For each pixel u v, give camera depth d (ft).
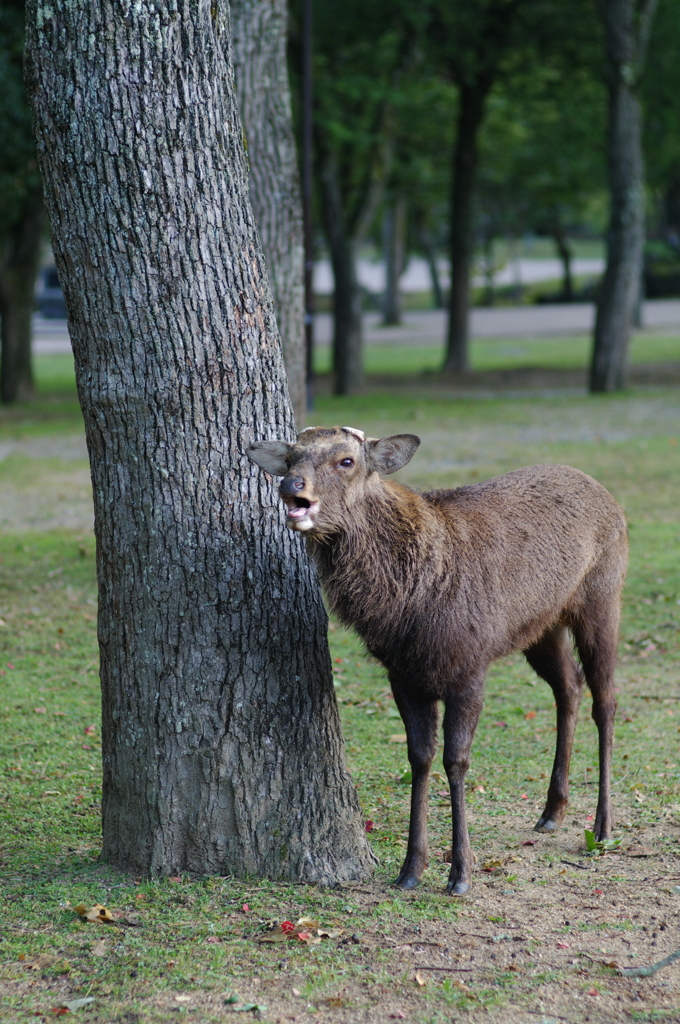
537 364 110.83
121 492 16.07
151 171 15.17
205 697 16.14
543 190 123.24
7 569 37.63
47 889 16.25
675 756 21.97
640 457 54.80
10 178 69.67
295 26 71.87
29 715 24.91
